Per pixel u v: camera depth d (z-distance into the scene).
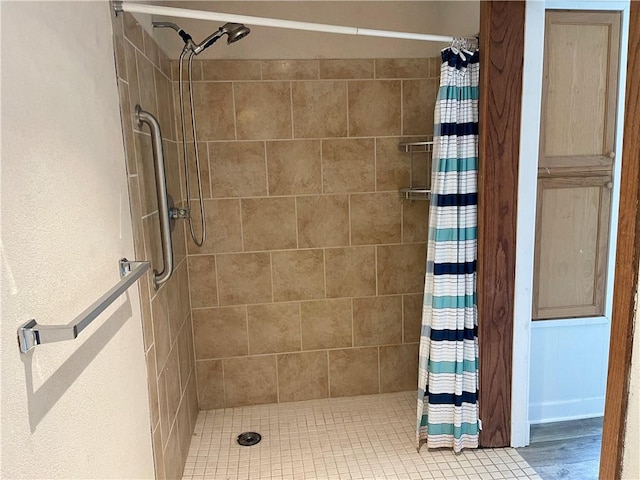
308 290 2.44
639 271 0.85
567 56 1.96
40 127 0.80
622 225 0.89
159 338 1.62
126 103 1.37
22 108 0.74
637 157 0.84
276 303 2.43
